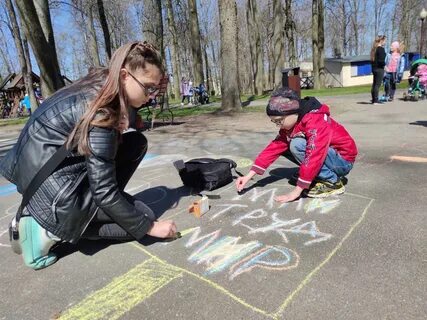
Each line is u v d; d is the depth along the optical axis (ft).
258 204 9.36
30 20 26.81
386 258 6.54
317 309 5.39
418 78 29.37
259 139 18.56
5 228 9.30
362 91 48.67
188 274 6.51
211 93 107.34
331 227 7.82
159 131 24.34
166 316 5.50
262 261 6.74
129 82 6.19
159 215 9.18
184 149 17.51
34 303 6.07
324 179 9.38
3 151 22.47
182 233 8.04
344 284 5.91
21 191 6.67
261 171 9.98
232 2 31.40
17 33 53.98
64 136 6.38
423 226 7.57
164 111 38.70
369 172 11.28
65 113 6.35
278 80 65.92
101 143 6.16
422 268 6.17
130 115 7.11
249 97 57.41
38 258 6.95
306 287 5.90
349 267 6.35
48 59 28.12
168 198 10.37
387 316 5.16
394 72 30.07
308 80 92.38
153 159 15.74
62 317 5.67
